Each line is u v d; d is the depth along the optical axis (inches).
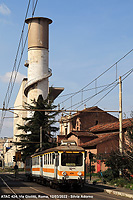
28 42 3344.0
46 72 3302.2
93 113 2517.2
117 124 2005.4
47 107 2696.9
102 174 1254.9
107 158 1219.2
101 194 896.9
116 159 1166.3
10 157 5639.8
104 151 1824.6
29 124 2731.3
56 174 968.9
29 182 1542.8
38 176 1339.8
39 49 3280.0
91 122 2500.0
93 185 1145.4
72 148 967.0
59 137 2593.5
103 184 1190.9
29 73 3307.1
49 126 2628.0
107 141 1841.8
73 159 952.3
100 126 2222.0
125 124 1603.1
